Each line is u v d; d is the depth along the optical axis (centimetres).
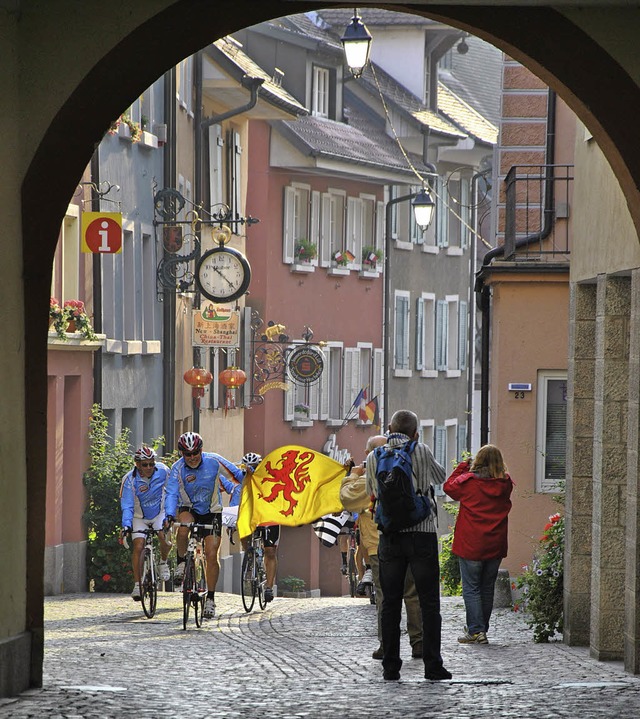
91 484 6512
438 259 13525
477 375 15662
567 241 5375
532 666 3434
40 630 2744
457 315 13962
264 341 10350
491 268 5272
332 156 11062
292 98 10781
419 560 3022
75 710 2402
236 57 9925
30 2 2667
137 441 7800
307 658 3638
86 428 6662
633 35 2816
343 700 2659
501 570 5209
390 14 13138
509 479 3984
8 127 2614
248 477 4428
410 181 12475
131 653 3697
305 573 10900
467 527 3966
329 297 11662
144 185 7969
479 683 2964
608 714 2425
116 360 7369
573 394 4003
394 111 12644
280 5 2777
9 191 2623
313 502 4422
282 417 11019
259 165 10900
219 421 9900
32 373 2720
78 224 6819
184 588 4447
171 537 6075
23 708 2394
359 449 12144
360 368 12188
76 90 2667
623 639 3622
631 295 3512
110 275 7350
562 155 5419
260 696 2734
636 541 3238
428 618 3030
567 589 3991
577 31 2811
